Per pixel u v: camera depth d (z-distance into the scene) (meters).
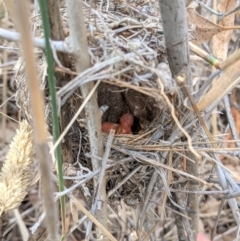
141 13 0.15
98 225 0.14
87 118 0.13
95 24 0.13
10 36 0.12
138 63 0.12
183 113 0.14
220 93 0.13
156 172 0.15
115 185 0.15
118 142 0.14
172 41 0.13
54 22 0.11
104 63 0.11
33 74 0.08
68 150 0.15
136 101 0.15
